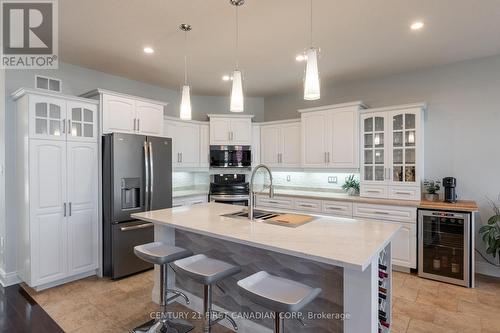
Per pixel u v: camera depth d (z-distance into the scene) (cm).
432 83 385
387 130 380
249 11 244
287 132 483
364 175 403
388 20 260
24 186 297
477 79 355
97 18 255
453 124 370
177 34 287
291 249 156
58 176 307
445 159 375
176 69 391
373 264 158
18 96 303
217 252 252
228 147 498
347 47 319
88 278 335
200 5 235
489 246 322
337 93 467
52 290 302
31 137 288
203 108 534
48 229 300
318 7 238
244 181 520
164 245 238
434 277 326
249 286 163
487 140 350
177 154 465
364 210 373
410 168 368
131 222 345
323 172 471
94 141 337
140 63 367
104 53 333
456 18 256
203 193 480
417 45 314
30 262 289
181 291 273
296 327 202
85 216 329
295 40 301
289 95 520
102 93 342
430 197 358
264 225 212
